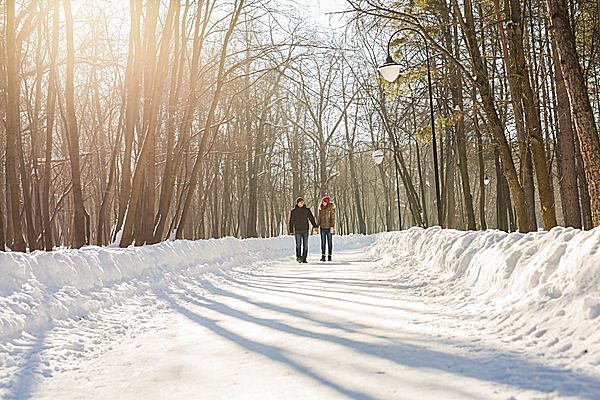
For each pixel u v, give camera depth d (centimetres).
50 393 353
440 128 1598
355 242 3120
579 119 795
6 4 829
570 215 1392
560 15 805
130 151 1344
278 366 385
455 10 1227
